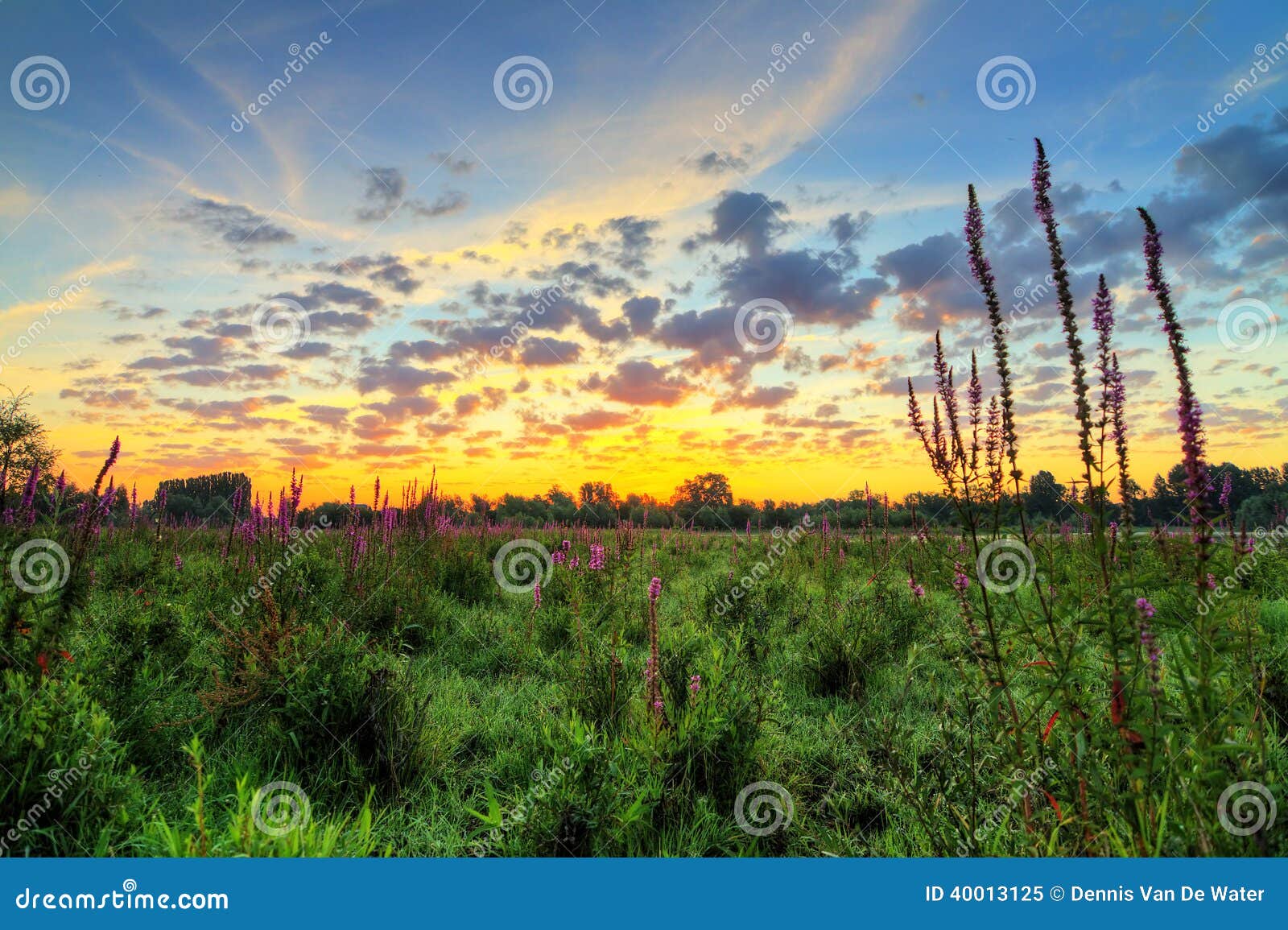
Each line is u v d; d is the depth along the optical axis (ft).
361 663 14.05
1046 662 8.47
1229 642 6.98
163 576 24.18
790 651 19.29
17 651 11.43
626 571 24.59
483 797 11.94
